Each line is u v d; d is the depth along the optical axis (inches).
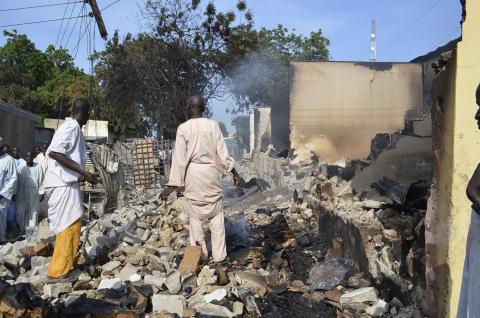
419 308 162.2
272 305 184.1
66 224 200.1
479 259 107.9
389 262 187.9
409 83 621.6
